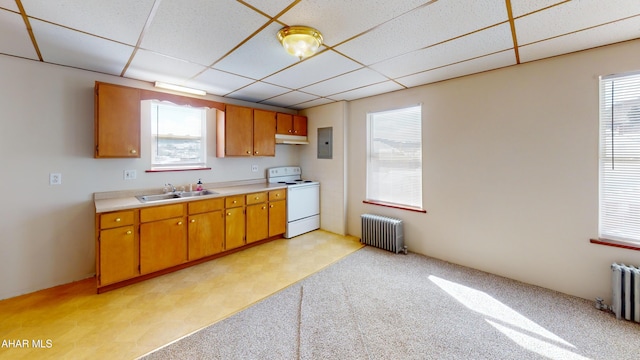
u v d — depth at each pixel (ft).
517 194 8.84
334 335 6.36
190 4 5.26
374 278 9.29
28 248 8.32
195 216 10.26
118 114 9.00
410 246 11.82
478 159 9.64
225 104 12.04
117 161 9.91
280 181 15.34
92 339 6.21
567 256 8.02
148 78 9.98
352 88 11.48
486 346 5.99
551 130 8.11
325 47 7.32
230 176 13.39
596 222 7.53
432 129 10.80
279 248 12.30
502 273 9.29
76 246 9.14
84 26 6.12
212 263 10.62
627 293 6.72
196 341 6.16
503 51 7.62
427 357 5.66
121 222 8.49
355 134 13.74
